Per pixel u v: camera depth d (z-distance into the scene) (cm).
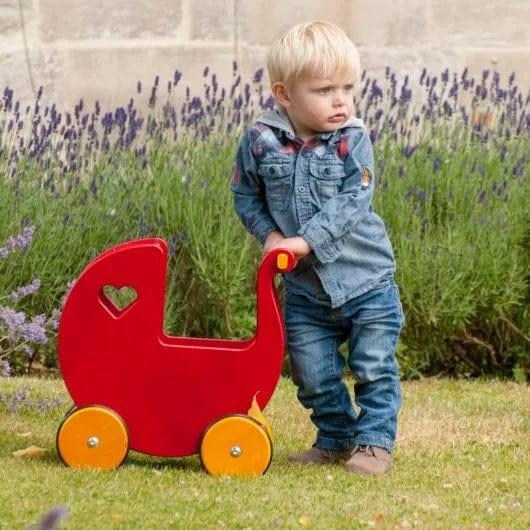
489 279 1085
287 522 571
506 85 1488
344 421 730
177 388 670
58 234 1054
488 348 1133
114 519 560
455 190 1123
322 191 693
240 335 1094
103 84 1428
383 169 1113
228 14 1448
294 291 714
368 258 704
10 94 1103
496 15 1480
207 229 1080
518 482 692
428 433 838
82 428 667
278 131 700
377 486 664
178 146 1141
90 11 1416
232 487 638
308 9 1461
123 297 1021
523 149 1177
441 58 1480
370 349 707
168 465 702
